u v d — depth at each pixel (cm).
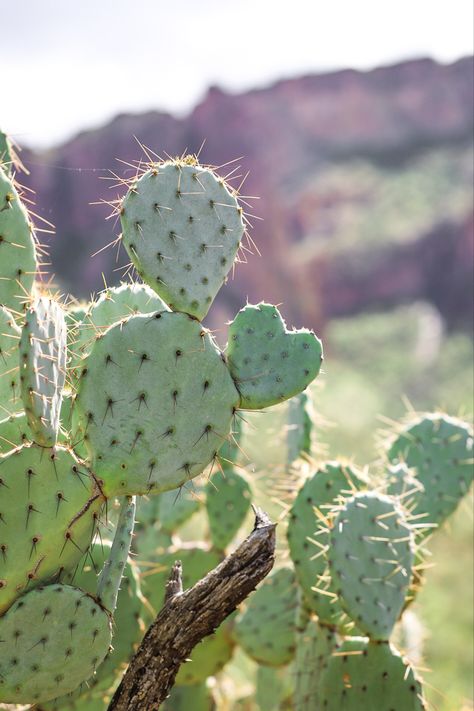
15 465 266
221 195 304
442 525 455
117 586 277
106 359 280
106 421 279
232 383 290
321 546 358
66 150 6988
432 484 450
